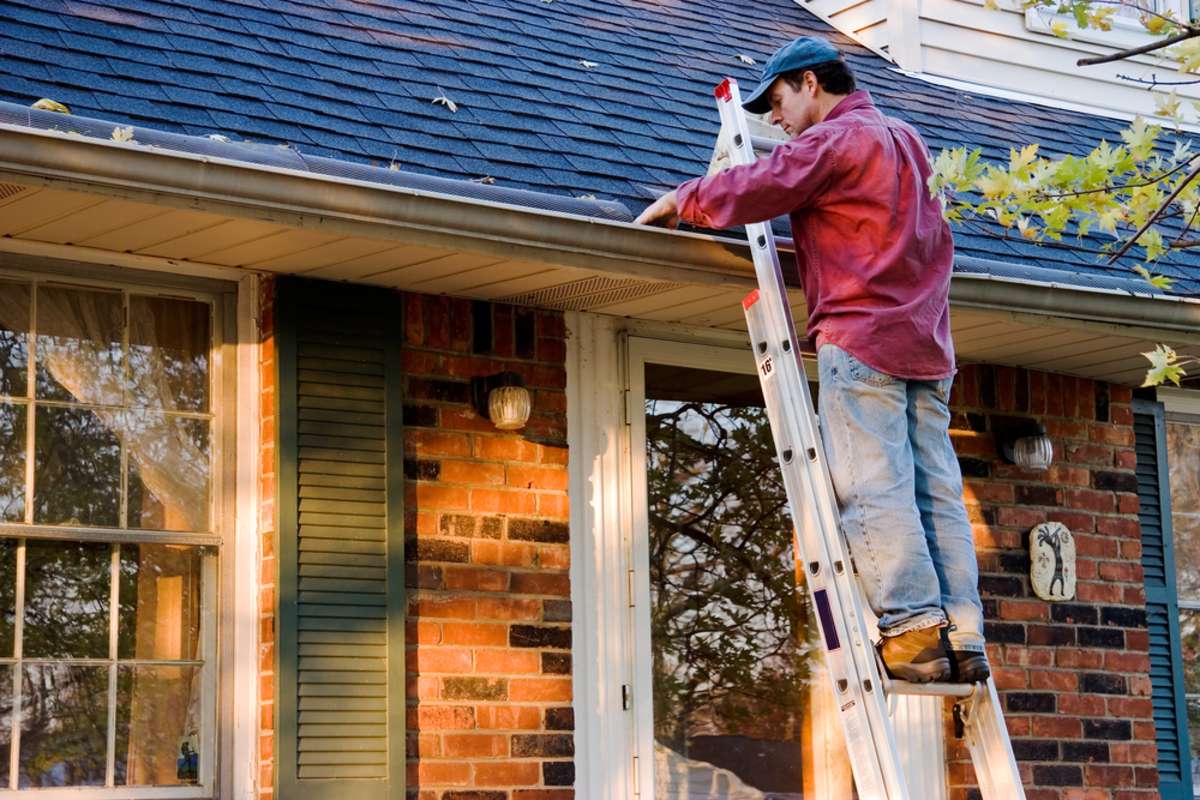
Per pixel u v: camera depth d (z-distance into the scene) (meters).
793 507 5.56
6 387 6.22
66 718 6.11
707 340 7.53
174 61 6.33
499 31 7.89
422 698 6.57
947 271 5.68
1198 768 8.87
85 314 6.40
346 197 5.70
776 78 5.97
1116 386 8.65
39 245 6.23
